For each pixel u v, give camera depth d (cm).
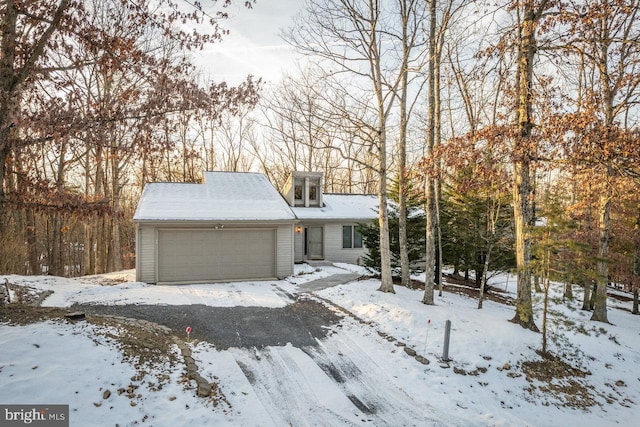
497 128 870
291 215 1548
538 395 711
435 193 1122
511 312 1212
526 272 975
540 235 881
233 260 1477
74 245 2734
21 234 1576
